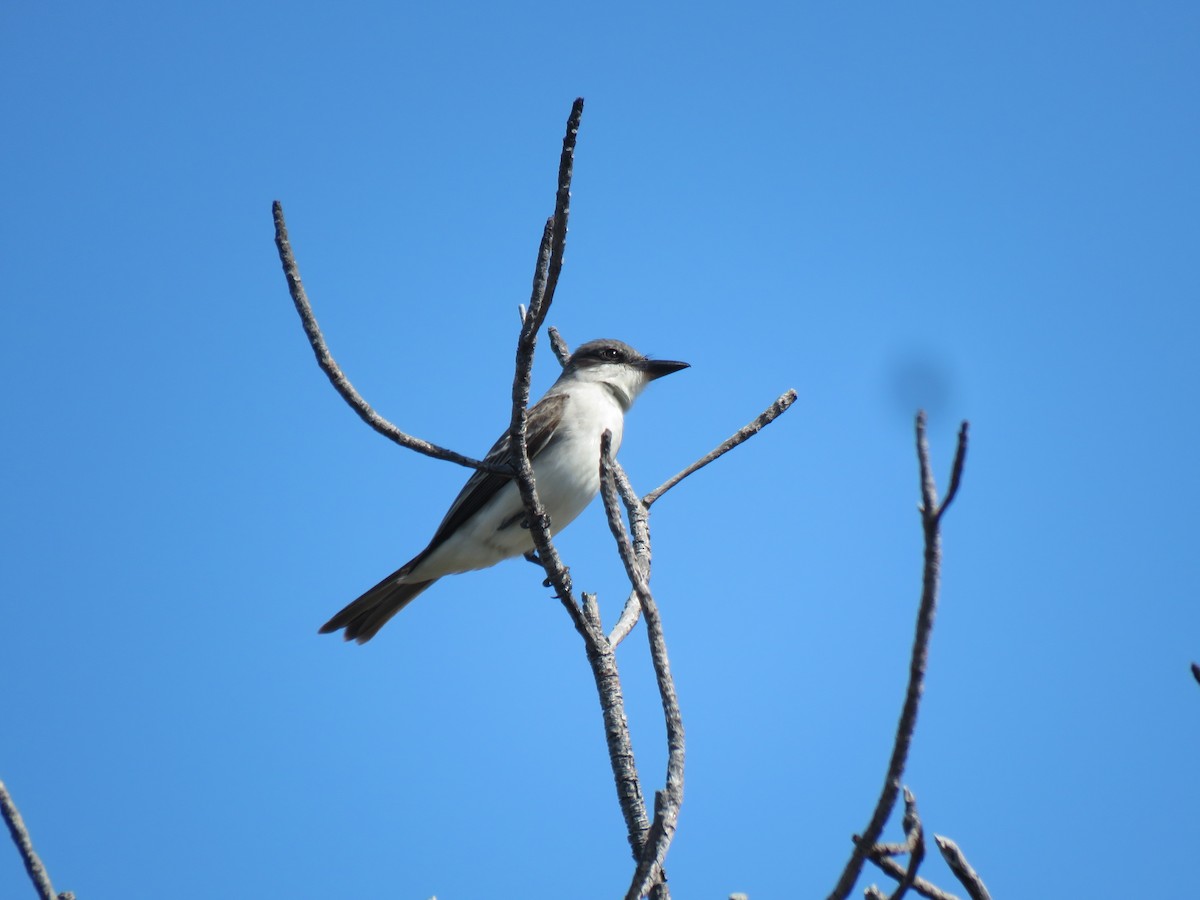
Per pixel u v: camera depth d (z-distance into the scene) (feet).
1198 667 23.08
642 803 30.81
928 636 18.62
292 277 32.27
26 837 24.12
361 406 32.55
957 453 17.69
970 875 23.27
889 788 19.36
